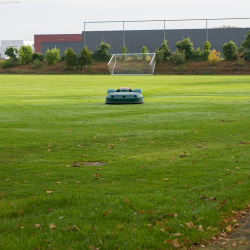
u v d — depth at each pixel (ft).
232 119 77.77
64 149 52.01
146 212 26.14
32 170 40.93
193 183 34.58
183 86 190.80
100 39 486.38
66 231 23.22
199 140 56.80
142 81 240.12
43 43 529.86
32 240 21.94
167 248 20.61
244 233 22.72
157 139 58.49
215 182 33.96
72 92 160.45
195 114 87.04
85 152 50.11
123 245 20.84
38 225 24.48
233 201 27.78
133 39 478.59
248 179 34.19
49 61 428.15
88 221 24.97
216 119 78.54
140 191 32.48
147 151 50.26
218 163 41.37
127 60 404.16
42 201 29.45
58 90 171.73
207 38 459.73
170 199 28.86
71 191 32.63
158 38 472.44
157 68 391.45
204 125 71.00
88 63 411.34
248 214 25.96
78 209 27.37
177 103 111.34
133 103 110.63
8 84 214.07
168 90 165.48
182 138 58.80
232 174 36.27
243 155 44.62
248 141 54.65
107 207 27.45
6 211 27.63
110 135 62.54
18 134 63.62
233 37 454.40
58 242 21.67
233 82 216.33
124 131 66.23
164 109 97.35
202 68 374.22
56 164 43.73
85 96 142.20
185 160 43.88
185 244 21.07
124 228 23.27
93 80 255.50
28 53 443.32
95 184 35.17
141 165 42.19
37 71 408.26
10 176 38.47
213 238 22.06
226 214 25.55
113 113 91.09
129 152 49.78
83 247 20.86
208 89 168.25
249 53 378.94
